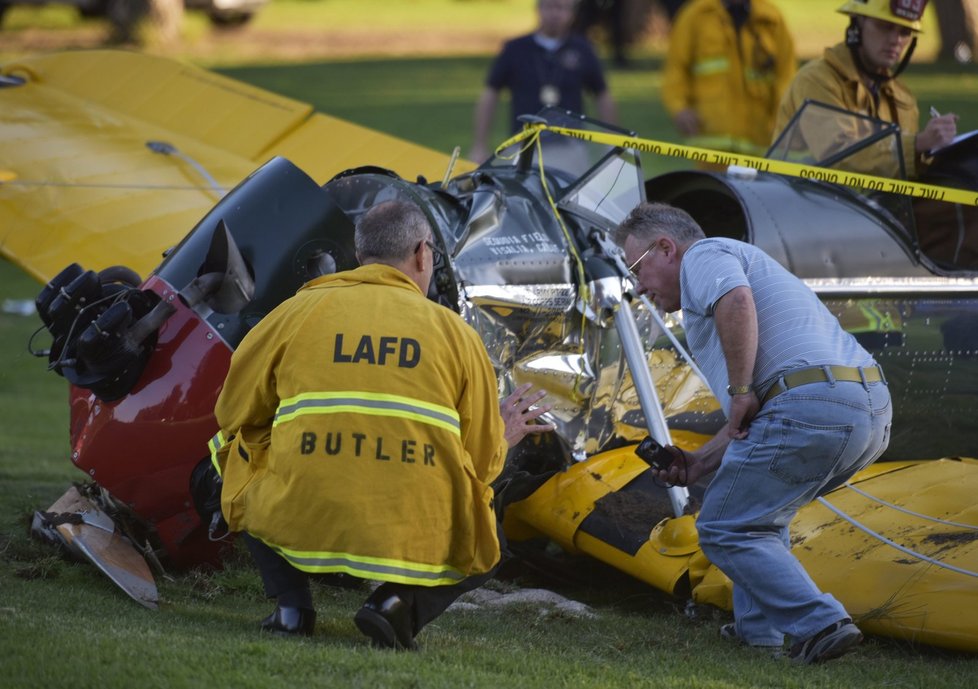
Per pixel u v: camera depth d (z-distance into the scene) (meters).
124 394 16.83
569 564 19.78
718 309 14.11
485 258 18.69
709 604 16.77
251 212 17.42
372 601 13.17
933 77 84.38
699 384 20.28
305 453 12.81
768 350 14.38
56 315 16.89
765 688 13.18
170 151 28.83
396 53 107.62
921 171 23.31
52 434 30.88
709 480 19.22
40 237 24.69
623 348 19.23
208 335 16.70
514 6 146.12
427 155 27.80
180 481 16.84
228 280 16.42
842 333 14.77
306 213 17.50
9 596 14.75
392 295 13.36
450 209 19.38
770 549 14.46
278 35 118.06
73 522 17.00
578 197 20.25
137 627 13.55
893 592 15.56
